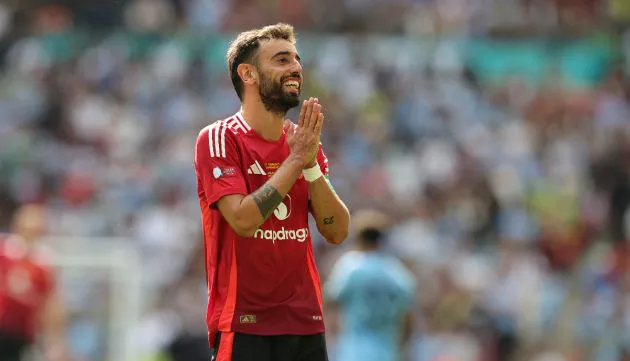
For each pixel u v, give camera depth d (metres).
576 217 67.44
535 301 56.31
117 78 78.25
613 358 54.12
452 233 63.72
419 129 75.31
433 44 81.50
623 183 69.25
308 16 86.56
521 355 54.47
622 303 55.81
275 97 18.62
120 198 65.38
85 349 48.00
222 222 18.67
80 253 49.53
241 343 18.52
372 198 64.94
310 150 18.23
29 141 69.81
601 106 78.81
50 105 75.69
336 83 78.25
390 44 81.50
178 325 48.03
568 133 76.50
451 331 53.94
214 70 78.50
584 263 62.22
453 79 80.00
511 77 80.62
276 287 18.66
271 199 17.91
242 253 18.53
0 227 63.22
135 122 74.25
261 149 18.83
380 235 35.84
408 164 71.69
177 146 70.12
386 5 87.12
